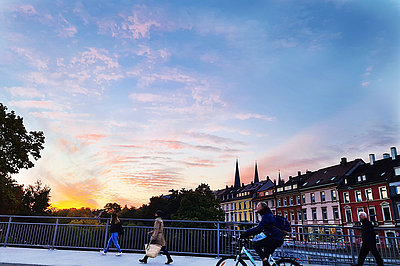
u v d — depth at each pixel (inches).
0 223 475.8
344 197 2022.6
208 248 407.5
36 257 360.5
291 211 2529.5
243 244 263.6
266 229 247.8
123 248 430.3
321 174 2397.9
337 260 374.9
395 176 1717.5
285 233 248.7
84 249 461.4
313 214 2279.8
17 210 1402.6
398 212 1662.2
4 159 1072.8
